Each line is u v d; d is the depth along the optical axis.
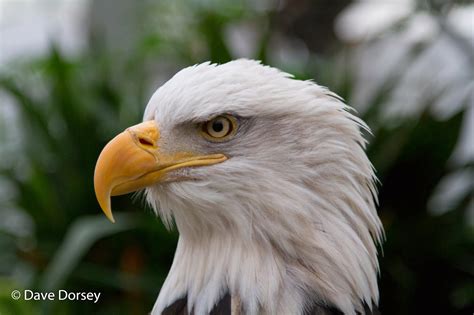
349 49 11.07
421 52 10.23
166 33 12.11
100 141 10.52
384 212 9.88
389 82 10.14
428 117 9.79
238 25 12.76
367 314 5.39
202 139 5.34
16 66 12.27
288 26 13.38
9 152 11.41
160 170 5.36
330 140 5.23
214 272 5.34
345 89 10.14
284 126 5.20
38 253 10.23
